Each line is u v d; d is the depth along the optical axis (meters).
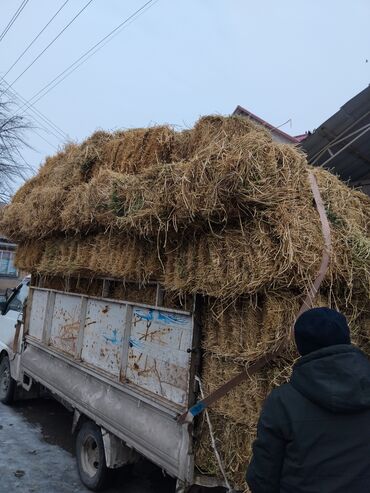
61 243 4.48
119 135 4.41
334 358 1.54
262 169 2.34
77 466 3.95
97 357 3.75
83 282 4.38
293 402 1.57
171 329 2.91
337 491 1.43
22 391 5.97
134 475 4.10
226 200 2.35
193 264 2.72
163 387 2.90
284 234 2.20
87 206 3.46
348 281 2.40
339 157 6.00
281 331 2.23
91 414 3.65
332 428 1.49
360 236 2.59
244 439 2.42
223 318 2.56
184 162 2.83
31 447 4.65
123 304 3.49
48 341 4.82
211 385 2.60
